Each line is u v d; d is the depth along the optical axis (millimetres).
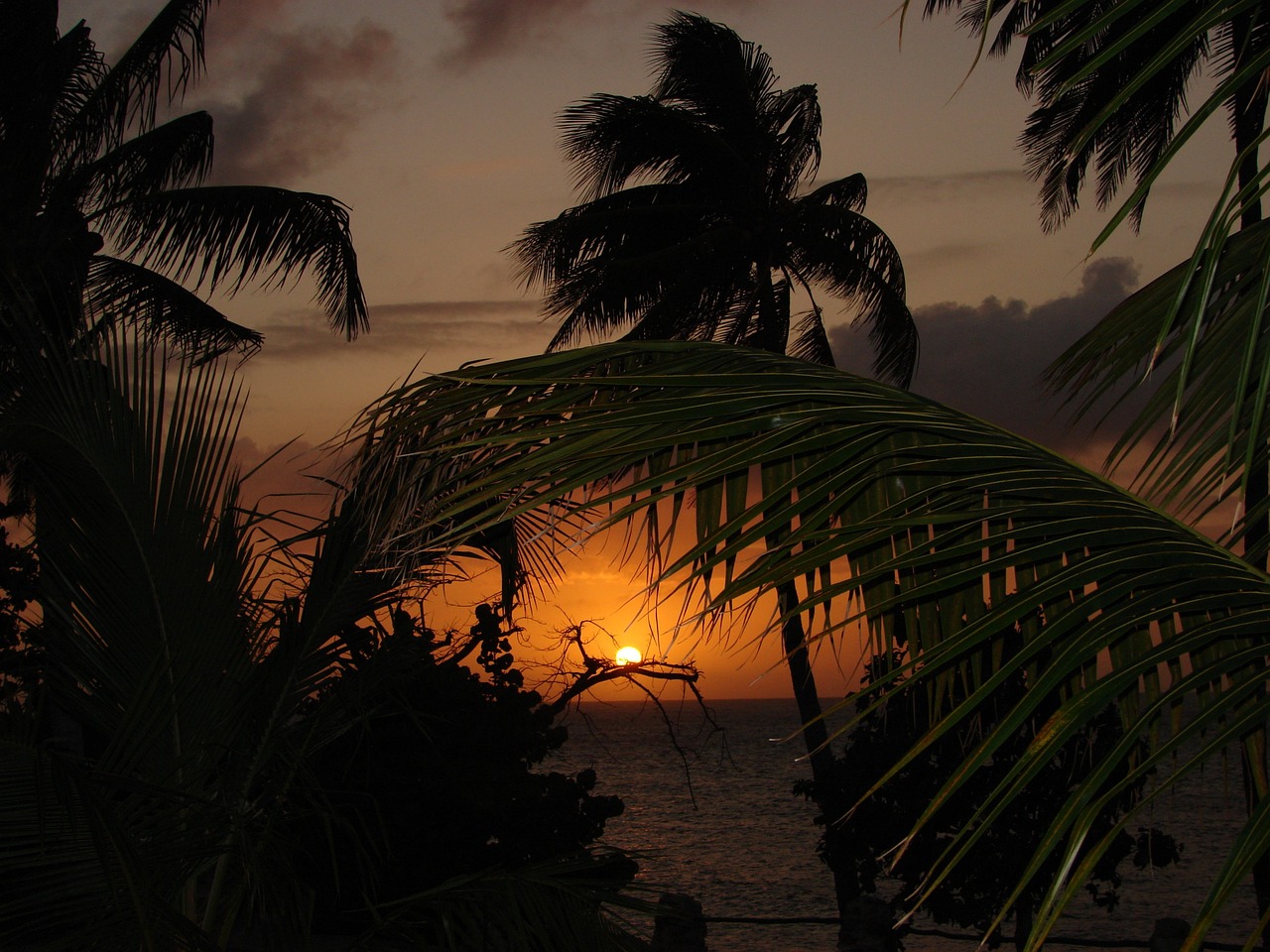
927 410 2203
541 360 2240
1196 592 1833
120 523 4777
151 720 4551
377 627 5020
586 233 18469
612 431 2006
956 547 1912
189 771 4906
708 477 1938
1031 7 12086
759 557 1949
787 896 27531
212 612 4926
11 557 10414
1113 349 2709
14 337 4793
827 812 10703
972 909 10039
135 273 12352
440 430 2201
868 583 2252
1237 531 1949
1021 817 9891
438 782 10305
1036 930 1502
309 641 4945
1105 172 13438
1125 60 12039
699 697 14086
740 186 18844
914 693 2238
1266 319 2293
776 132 19344
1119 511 1987
